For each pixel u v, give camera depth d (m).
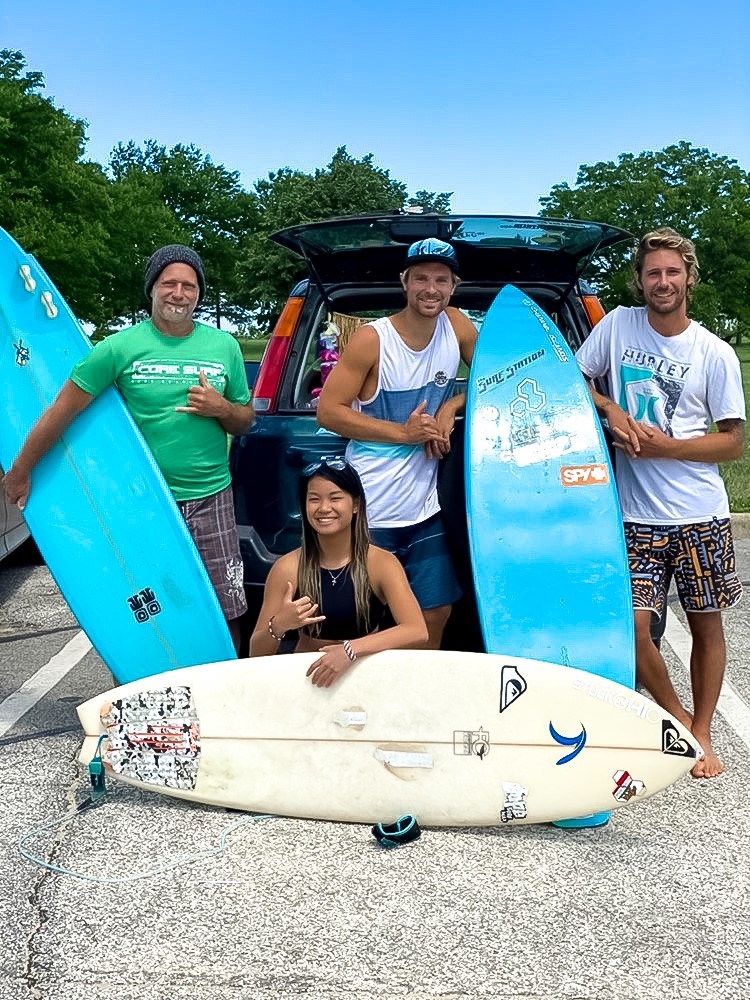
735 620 5.66
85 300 36.94
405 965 2.37
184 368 3.57
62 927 2.54
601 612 3.28
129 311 51.78
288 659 3.16
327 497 3.14
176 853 2.92
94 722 3.23
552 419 3.58
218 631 3.60
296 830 3.07
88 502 3.68
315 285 4.62
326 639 3.36
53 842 2.99
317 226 3.95
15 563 7.29
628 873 2.80
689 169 53.00
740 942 2.47
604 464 3.49
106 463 3.67
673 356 3.44
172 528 3.62
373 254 4.28
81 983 2.31
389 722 3.08
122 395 3.68
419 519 3.60
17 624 5.70
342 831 3.07
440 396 3.60
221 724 3.17
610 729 3.01
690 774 3.49
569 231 3.97
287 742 3.13
